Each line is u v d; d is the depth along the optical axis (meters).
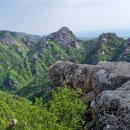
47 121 25.75
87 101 31.45
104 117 21.81
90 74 32.09
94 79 29.38
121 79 27.75
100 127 21.97
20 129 26.02
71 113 26.78
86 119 27.86
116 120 21.03
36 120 25.75
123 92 22.38
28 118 25.86
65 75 35.06
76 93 29.69
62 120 26.61
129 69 29.42
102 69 29.98
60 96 28.44
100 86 28.61
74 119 25.31
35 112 25.84
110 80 28.20
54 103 27.92
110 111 21.66
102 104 22.27
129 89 23.42
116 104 21.47
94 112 23.66
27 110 26.23
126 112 20.64
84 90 33.09
